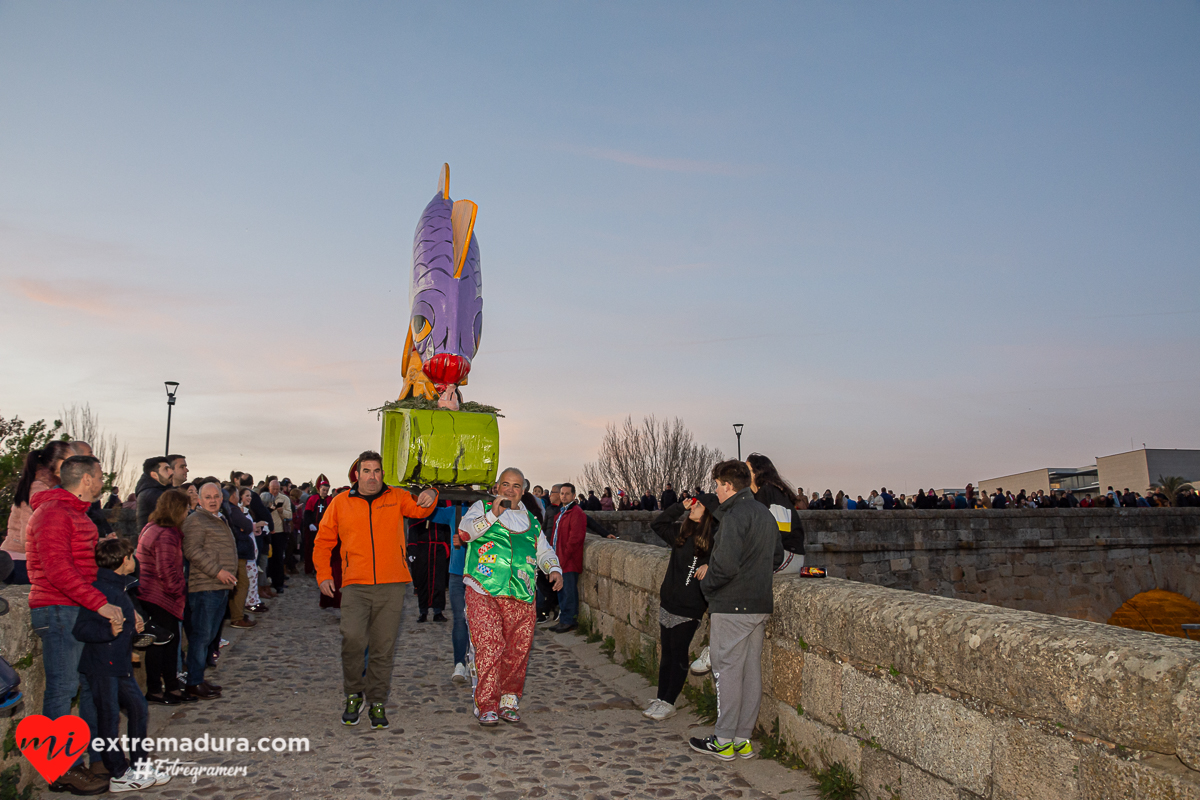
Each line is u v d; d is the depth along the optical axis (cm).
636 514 1880
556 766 439
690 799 394
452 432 720
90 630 384
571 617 895
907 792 350
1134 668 253
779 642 465
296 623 932
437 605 933
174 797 387
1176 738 238
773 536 451
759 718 486
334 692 612
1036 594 2188
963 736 320
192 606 587
